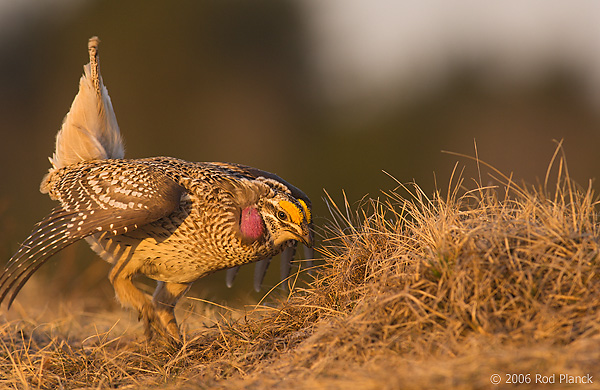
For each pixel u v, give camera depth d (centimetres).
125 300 999
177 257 983
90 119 1088
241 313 1031
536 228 743
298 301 902
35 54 4284
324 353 718
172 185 948
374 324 724
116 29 4125
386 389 587
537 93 4319
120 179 953
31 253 917
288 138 4075
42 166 3394
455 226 772
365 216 917
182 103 4050
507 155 3909
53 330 1109
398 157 3741
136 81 4025
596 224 764
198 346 909
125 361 908
